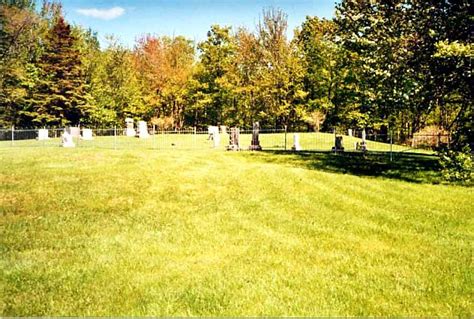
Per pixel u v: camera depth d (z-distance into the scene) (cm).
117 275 731
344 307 610
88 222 1066
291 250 870
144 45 5856
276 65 4653
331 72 5103
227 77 5312
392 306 615
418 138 3484
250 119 5588
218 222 1084
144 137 3612
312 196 1377
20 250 855
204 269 763
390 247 894
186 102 5681
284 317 577
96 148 2539
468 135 1783
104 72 5666
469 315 588
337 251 866
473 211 1212
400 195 1423
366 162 2241
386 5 1853
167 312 593
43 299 636
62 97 4953
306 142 3647
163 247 884
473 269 764
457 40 1547
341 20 2072
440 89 1753
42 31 5369
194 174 1692
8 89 4669
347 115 4753
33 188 1356
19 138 3578
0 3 4922
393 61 1805
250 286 683
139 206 1241
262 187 1502
